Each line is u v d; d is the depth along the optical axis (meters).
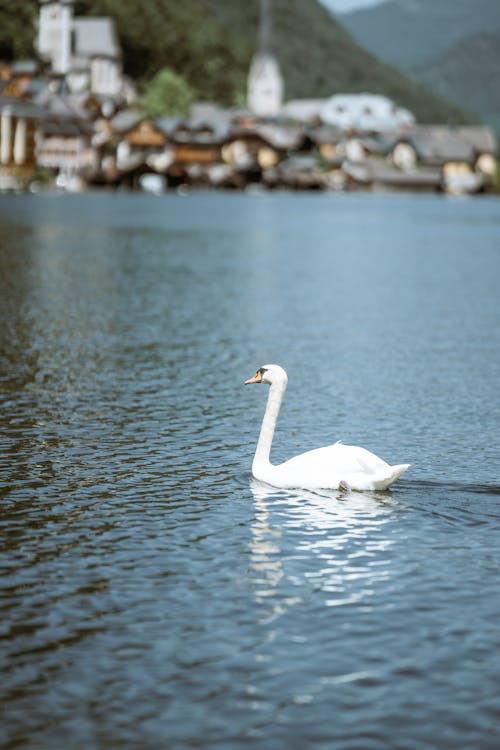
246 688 9.50
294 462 15.57
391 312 36.69
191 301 38.03
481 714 9.10
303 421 20.08
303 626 10.73
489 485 15.73
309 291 42.97
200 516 14.09
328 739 8.73
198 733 8.80
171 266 52.19
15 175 174.12
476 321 34.72
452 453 17.81
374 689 9.50
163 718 9.02
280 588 11.69
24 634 10.51
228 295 40.41
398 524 13.83
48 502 14.67
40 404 20.84
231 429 19.25
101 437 18.39
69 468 16.39
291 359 26.78
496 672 9.80
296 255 63.06
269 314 35.22
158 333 30.27
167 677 9.69
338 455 15.29
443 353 28.19
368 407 21.39
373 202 194.75
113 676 9.70
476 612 11.09
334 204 173.75
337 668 9.88
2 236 69.00
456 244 79.00
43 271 46.97
